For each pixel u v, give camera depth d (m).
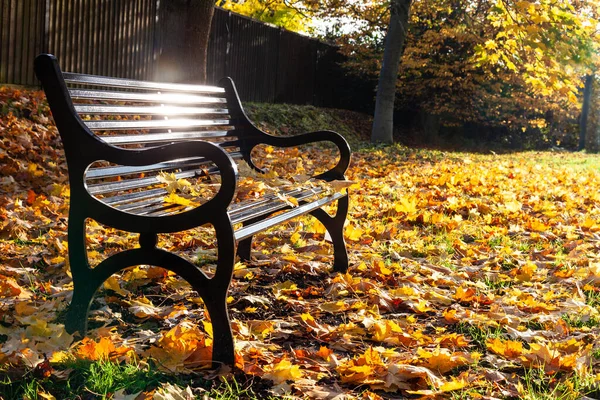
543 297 3.68
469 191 7.91
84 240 2.69
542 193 8.03
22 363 2.38
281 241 4.91
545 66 8.11
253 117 15.98
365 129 21.58
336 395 2.28
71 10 11.59
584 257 4.69
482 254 4.82
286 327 3.04
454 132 25.75
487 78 23.30
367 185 8.09
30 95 9.08
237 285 3.63
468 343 2.94
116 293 3.35
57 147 7.84
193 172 3.96
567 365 2.61
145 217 2.56
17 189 5.86
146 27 13.52
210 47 16.48
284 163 9.02
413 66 22.27
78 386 2.27
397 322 3.17
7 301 3.08
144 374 2.36
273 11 25.61
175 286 3.51
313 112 19.19
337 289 3.67
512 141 27.02
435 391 2.32
